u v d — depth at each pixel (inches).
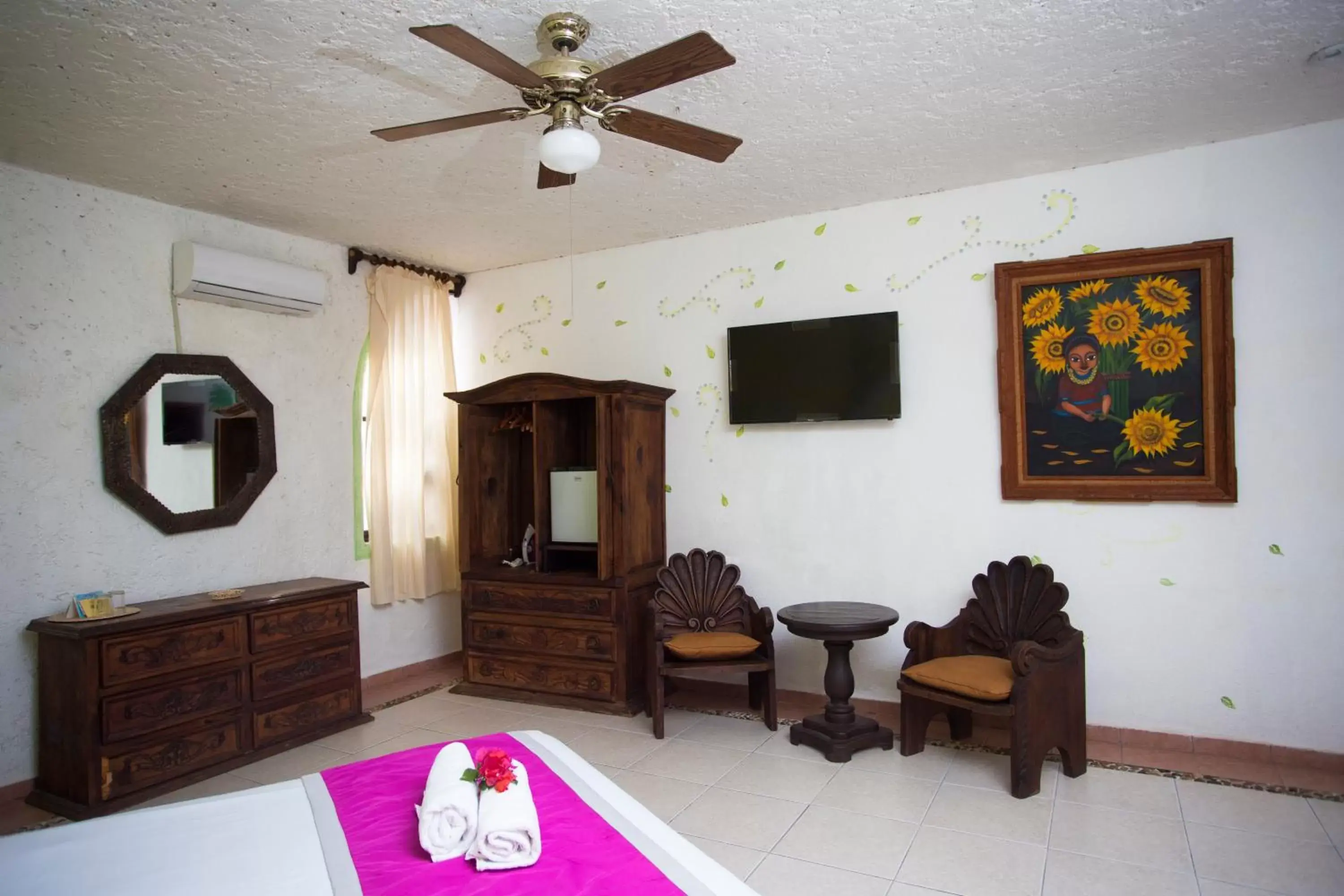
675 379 168.4
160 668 118.0
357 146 116.8
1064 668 116.6
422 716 151.7
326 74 95.7
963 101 106.7
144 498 132.1
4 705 116.1
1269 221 119.5
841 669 131.0
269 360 154.7
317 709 139.9
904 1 82.6
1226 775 115.9
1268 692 120.2
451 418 190.7
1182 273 124.3
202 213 144.9
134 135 111.2
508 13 83.6
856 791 114.1
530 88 80.7
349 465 170.1
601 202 145.2
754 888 88.6
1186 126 116.4
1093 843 97.5
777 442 157.5
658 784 117.8
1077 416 131.6
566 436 173.0
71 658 112.1
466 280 195.9
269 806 69.9
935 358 143.2
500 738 86.4
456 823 60.6
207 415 142.6
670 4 82.3
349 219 151.3
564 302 182.1
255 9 81.4
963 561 141.0
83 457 126.6
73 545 124.6
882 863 93.7
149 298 136.2
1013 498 136.2
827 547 152.6
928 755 127.5
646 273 171.8
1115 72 99.2
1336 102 109.1
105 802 111.3
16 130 108.5
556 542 164.2
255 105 103.3
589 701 153.6
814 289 153.8
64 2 79.4
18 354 119.3
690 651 138.0
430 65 93.9
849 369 147.3
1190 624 124.9
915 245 144.8
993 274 138.0
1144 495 126.5
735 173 132.3
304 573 159.6
